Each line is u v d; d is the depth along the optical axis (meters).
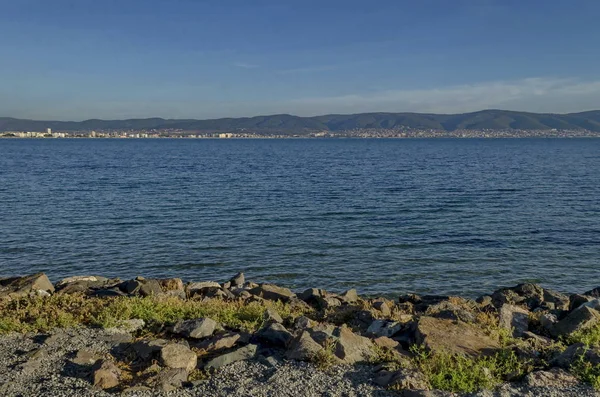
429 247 24.00
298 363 8.20
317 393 7.22
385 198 39.91
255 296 13.90
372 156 111.62
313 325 10.15
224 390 7.32
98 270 20.48
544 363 8.27
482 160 93.69
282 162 88.56
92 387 7.45
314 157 107.19
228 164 82.62
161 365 8.09
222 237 25.86
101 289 14.31
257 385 7.44
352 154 122.19
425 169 70.88
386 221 30.12
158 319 10.56
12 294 12.48
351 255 22.56
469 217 31.50
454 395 7.09
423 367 7.96
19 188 45.44
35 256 22.36
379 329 10.02
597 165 78.25
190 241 25.00
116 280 15.90
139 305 11.41
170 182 52.09
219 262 21.55
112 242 24.80
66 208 34.47
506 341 9.23
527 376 7.67
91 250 23.36
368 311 11.62
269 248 23.72
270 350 8.82
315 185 49.38
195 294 14.09
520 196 41.12
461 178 56.75
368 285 18.69
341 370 7.91
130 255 22.59
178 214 32.38
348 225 28.91
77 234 26.44
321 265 21.08
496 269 20.72
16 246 23.92
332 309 12.58
